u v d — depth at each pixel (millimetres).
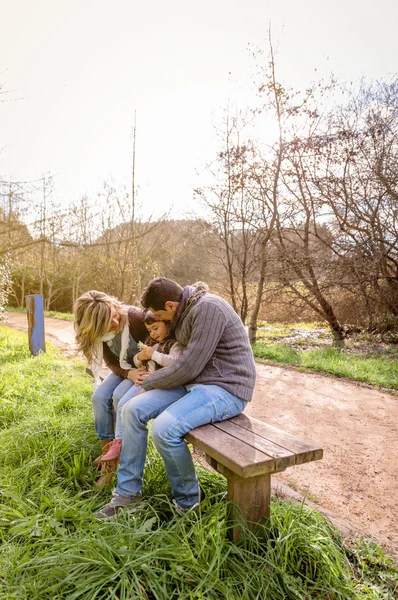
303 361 7316
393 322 9633
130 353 2920
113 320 2781
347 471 3387
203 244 11219
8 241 11133
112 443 2691
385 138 9000
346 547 2229
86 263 17922
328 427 4359
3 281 11352
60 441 3066
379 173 8867
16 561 1888
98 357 2900
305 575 1954
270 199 9133
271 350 8109
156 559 1905
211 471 2771
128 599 1658
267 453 1930
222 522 2062
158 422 2207
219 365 2426
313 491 3062
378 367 6789
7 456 2957
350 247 9547
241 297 11766
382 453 3729
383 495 3021
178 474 2250
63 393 4309
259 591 1767
